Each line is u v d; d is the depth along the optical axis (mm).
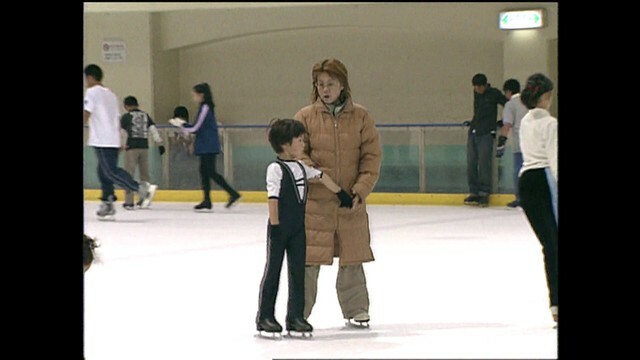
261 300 9883
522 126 9977
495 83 34938
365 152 10344
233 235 19953
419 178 27969
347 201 10039
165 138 29375
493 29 33156
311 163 10180
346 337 9938
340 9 35156
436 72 35469
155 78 35469
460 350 9016
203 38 36062
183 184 29438
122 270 14953
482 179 26641
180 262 15906
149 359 8836
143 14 35156
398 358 8570
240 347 9445
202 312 11438
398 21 34500
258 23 35812
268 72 36750
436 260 15859
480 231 20359
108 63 35375
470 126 26719
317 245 10141
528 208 9984
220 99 37125
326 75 10195
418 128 27969
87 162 29828
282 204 9664
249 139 29094
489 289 12961
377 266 15250
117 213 25250
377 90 36062
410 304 11930
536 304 11781
